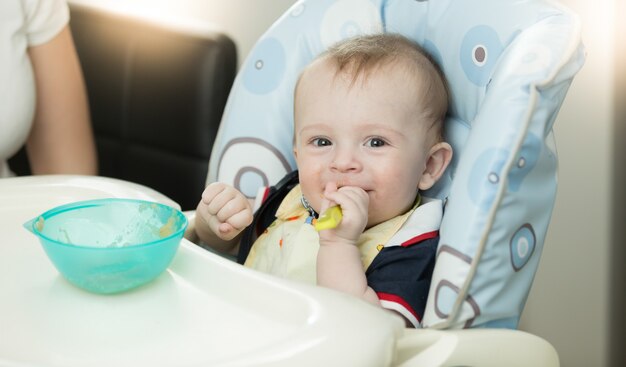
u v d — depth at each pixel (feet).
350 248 2.88
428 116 3.11
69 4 5.61
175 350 2.06
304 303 2.20
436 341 2.44
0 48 3.97
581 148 4.51
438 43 3.20
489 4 2.98
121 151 5.53
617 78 4.33
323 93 3.11
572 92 4.45
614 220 4.55
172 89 5.19
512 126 2.56
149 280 2.39
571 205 4.63
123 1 5.98
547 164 2.68
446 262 2.59
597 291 4.68
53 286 2.39
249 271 2.41
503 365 2.52
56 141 4.54
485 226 2.55
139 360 2.01
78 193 3.06
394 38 3.23
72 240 2.54
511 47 2.80
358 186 3.04
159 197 3.02
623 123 4.40
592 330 4.75
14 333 2.12
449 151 3.19
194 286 2.42
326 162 3.11
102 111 5.53
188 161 5.24
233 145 3.53
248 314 2.25
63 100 4.45
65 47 4.41
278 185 3.43
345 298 2.22
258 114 3.51
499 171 2.55
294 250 3.17
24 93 4.08
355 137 3.06
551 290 4.84
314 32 3.47
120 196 3.01
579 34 2.72
